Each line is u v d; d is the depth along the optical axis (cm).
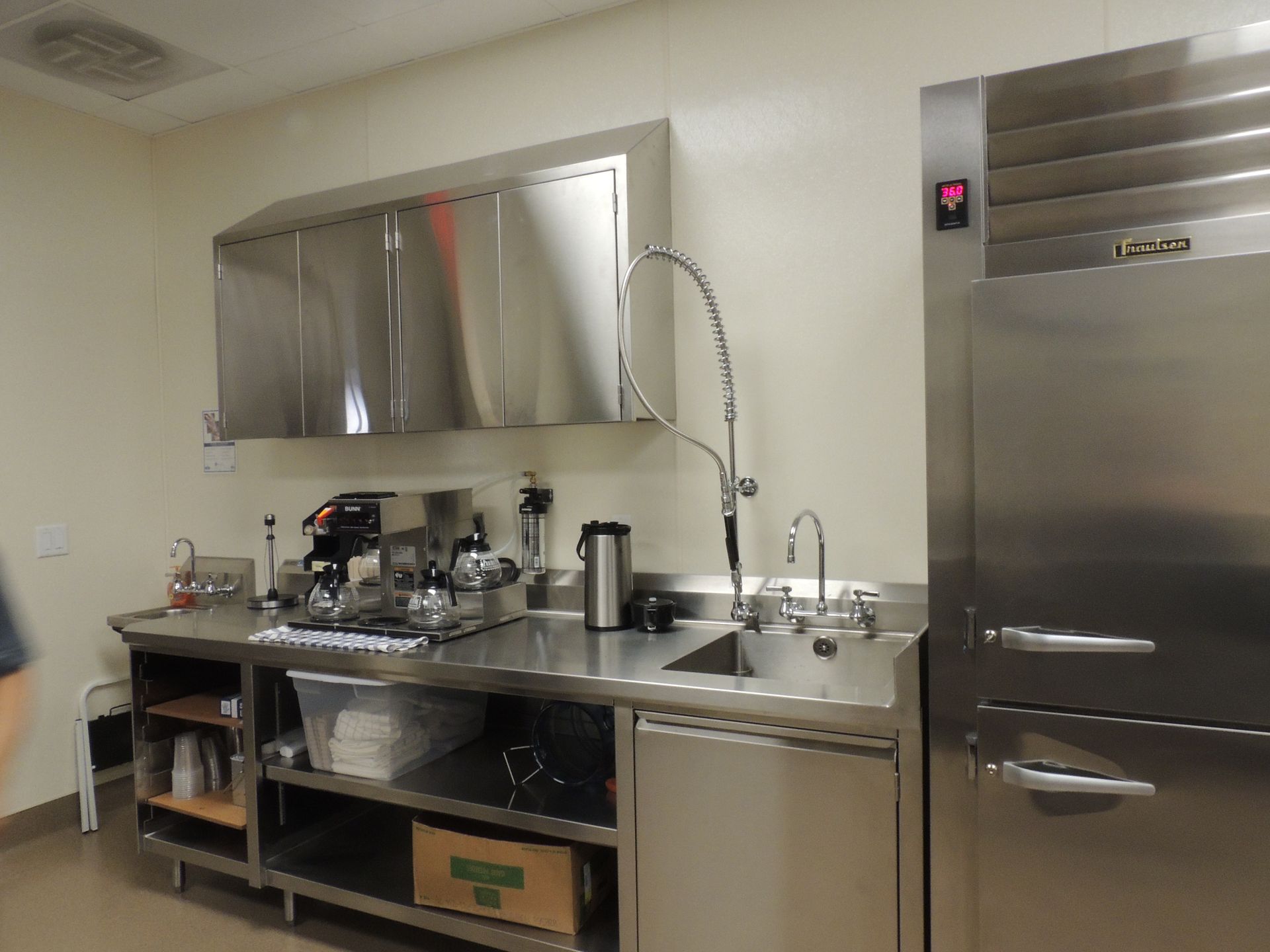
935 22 232
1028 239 171
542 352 252
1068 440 156
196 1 264
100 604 353
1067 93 167
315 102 335
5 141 325
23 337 330
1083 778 154
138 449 370
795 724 184
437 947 245
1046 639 155
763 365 256
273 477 350
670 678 198
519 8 275
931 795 172
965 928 170
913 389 237
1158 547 150
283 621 284
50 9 267
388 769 240
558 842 222
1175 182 160
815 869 181
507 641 244
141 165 373
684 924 195
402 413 276
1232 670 145
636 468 276
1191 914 149
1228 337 143
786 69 252
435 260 268
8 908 270
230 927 258
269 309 302
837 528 247
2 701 102
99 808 344
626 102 275
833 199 246
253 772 257
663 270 262
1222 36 156
